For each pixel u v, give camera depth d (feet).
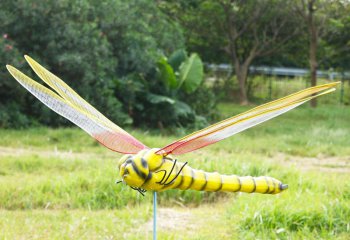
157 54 54.29
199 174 12.27
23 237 19.99
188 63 54.13
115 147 11.57
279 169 30.07
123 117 50.70
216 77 93.25
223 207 25.14
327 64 95.61
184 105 54.95
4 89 47.06
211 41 81.10
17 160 32.07
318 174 30.37
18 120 45.80
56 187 26.14
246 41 86.84
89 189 25.98
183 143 11.19
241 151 41.01
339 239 20.07
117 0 54.39
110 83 51.37
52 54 48.70
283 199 23.34
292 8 75.92
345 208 22.27
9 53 45.47
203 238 20.15
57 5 48.24
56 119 47.65
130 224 21.77
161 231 21.04
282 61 101.19
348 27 81.51
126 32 54.29
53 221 21.99
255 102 89.15
